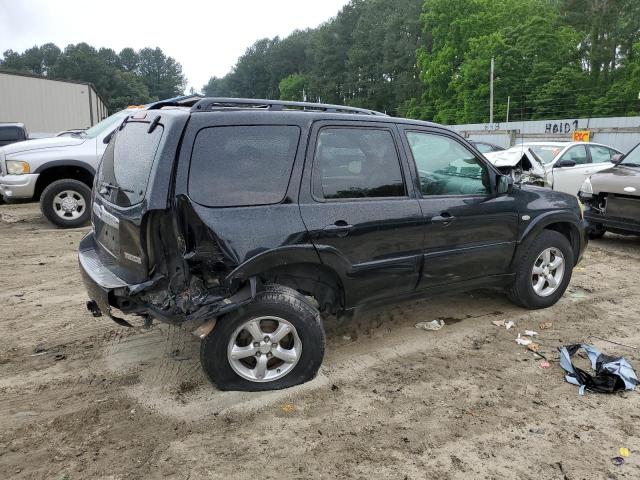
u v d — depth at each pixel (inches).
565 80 1854.1
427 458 119.3
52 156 358.9
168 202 127.3
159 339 179.2
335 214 147.6
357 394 145.6
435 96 2415.1
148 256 131.1
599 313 207.0
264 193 138.5
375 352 171.3
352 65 3341.5
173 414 135.1
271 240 136.3
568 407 140.3
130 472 113.9
